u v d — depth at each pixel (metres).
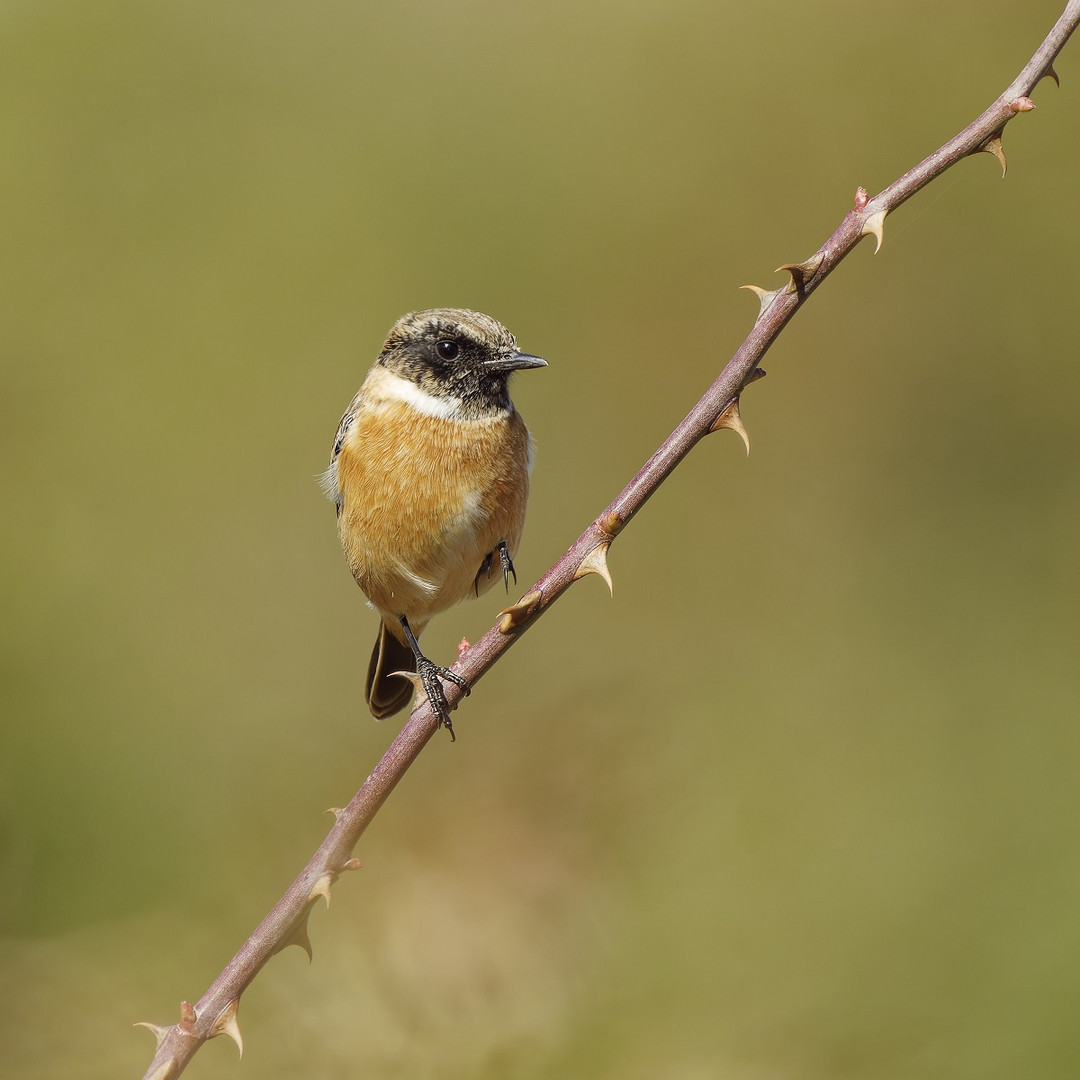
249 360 13.62
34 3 15.05
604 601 12.96
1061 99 13.48
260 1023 8.56
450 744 11.04
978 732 11.16
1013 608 12.23
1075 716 11.12
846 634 12.36
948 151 4.40
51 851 10.46
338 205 14.23
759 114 14.28
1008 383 13.08
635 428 13.52
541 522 13.38
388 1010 8.70
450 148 14.59
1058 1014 8.80
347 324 13.83
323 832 10.47
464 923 9.38
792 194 13.85
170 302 13.76
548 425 13.62
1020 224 13.32
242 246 14.03
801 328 13.62
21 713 11.46
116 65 14.77
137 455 13.21
